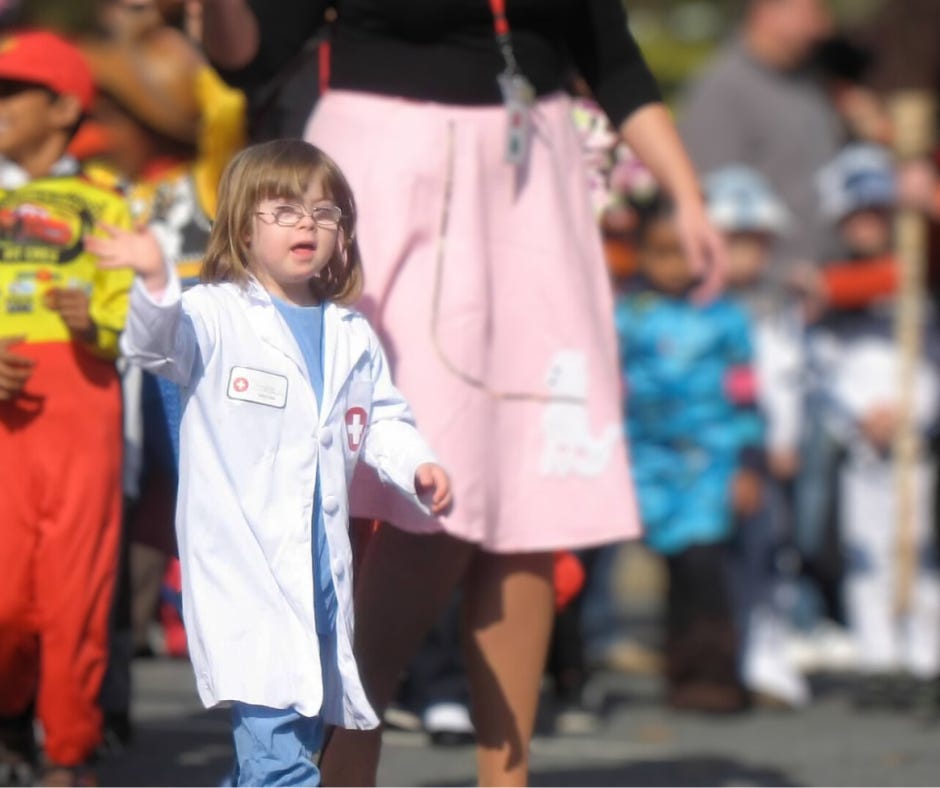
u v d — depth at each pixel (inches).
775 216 1181.7
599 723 1001.5
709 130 1384.1
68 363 679.1
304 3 631.2
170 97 795.4
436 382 602.2
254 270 563.8
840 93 1446.9
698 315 1071.6
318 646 548.1
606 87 663.8
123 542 730.2
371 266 607.2
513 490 618.8
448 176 611.8
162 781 740.7
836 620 1210.0
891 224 1202.6
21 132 714.2
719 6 2733.8
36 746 738.2
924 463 1163.9
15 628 677.9
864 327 1168.2
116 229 538.0
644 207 1091.3
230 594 545.6
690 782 817.5
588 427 627.2
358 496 590.2
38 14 1362.0
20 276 684.7
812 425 1167.0
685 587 1051.3
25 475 674.2
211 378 548.1
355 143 616.1
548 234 625.3
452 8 611.8
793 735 978.1
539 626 627.8
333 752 601.3
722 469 1059.3
